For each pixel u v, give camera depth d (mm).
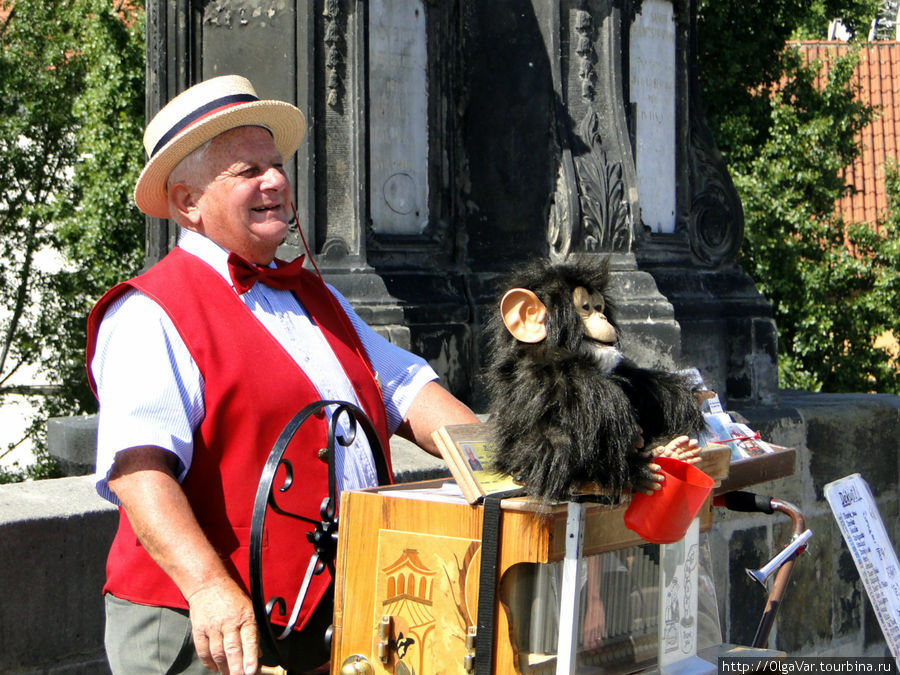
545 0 15953
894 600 9320
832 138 37750
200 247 7766
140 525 6527
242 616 6199
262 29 14422
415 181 15828
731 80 36000
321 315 8078
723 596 15148
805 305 37188
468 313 15695
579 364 6223
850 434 17141
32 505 9484
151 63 14914
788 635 16172
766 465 9242
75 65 43438
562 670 5855
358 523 6527
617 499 6070
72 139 44219
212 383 7125
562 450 5887
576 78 16188
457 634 6137
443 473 11617
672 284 16922
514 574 6086
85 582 9453
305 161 14078
